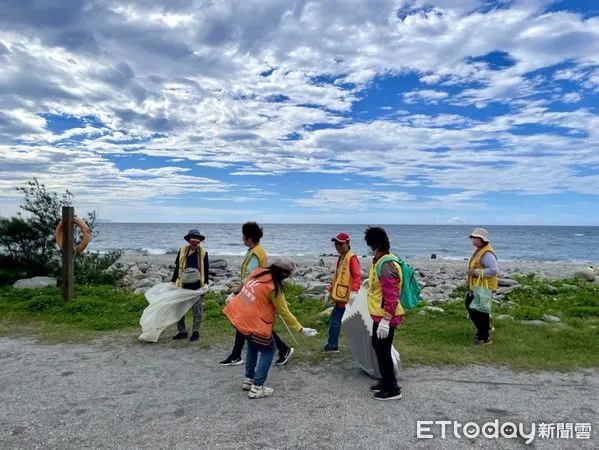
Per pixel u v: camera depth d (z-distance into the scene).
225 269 19.30
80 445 3.85
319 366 6.00
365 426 4.22
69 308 9.16
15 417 4.41
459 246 59.31
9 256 12.38
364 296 5.67
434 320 8.58
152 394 5.00
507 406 4.72
